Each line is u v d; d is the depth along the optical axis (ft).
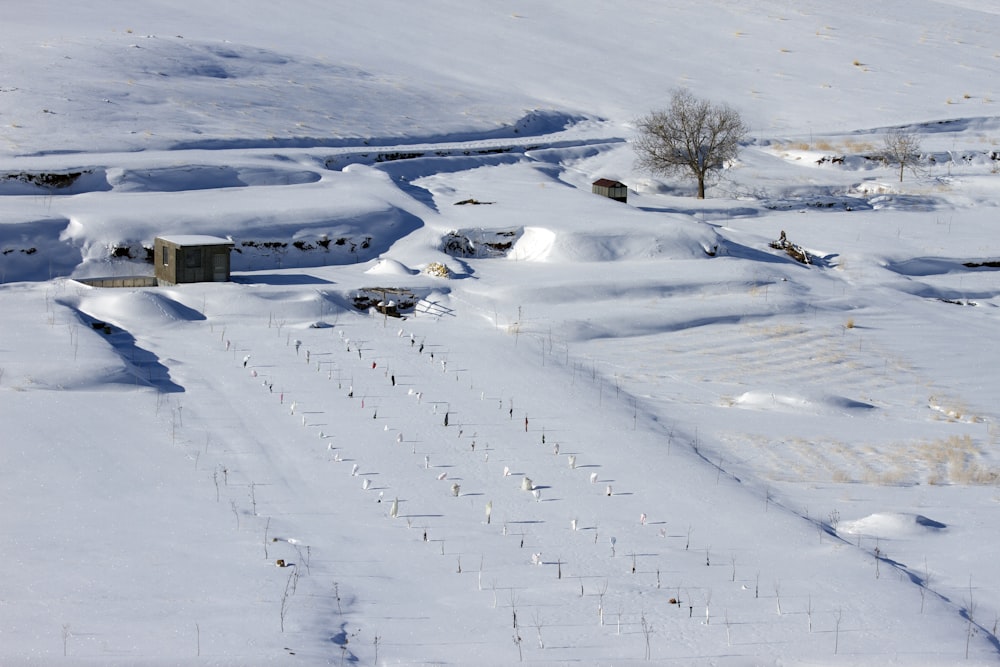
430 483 115.65
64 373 136.98
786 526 106.01
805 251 243.81
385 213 226.17
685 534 103.76
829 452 134.21
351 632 78.48
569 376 158.51
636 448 128.98
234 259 204.03
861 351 182.09
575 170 323.57
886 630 81.46
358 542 98.27
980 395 162.61
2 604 78.13
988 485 124.88
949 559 100.37
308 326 173.88
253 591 84.07
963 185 328.70
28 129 257.55
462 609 84.07
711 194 313.94
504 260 222.89
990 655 77.92
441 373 155.22
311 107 322.96
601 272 210.18
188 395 138.00
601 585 90.12
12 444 114.32
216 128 283.59
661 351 177.37
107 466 111.34
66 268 192.54
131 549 91.20
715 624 82.02
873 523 108.88
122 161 238.68
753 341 184.55
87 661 69.31
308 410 135.95
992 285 234.17
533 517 107.55
